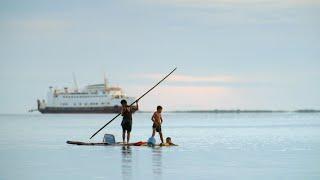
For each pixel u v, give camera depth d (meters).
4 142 109.00
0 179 54.03
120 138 129.50
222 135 140.25
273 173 58.16
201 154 79.62
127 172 58.75
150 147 92.12
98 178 54.38
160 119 94.56
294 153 81.88
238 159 72.38
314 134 142.62
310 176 55.91
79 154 79.12
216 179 53.78
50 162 68.75
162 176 55.66
